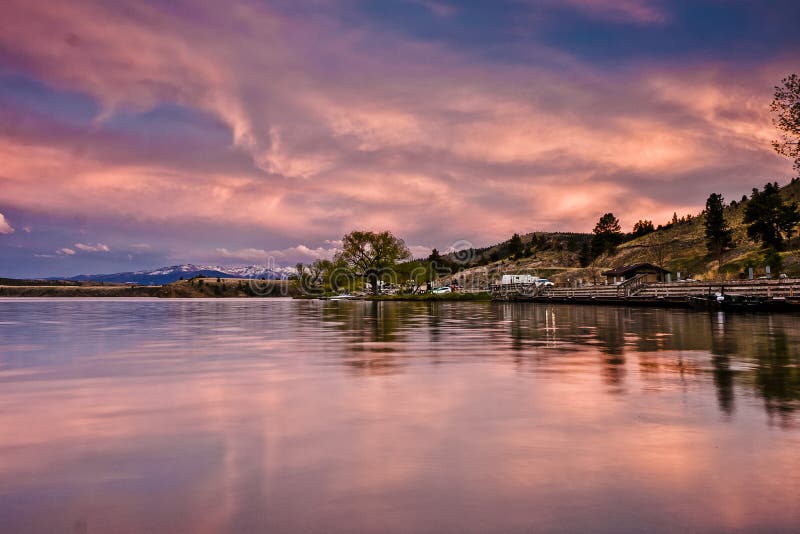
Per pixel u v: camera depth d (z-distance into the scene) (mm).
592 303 68938
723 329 22844
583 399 8070
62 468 5000
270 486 4539
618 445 5664
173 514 4016
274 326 26734
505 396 8328
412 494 4363
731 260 107188
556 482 4617
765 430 6258
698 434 6086
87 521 3902
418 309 55594
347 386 9297
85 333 21984
